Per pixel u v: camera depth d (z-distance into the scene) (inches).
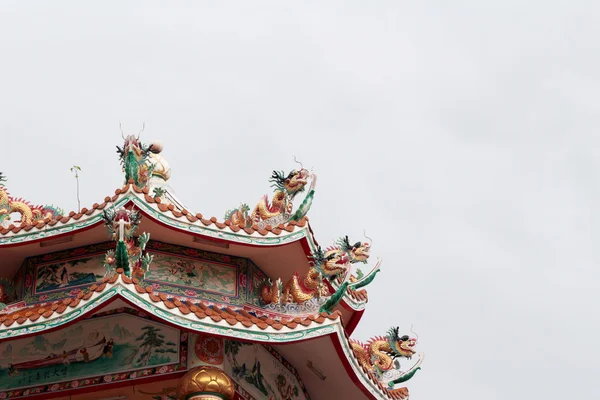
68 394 1025.5
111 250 1050.1
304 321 1020.5
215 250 1133.1
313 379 1156.5
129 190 1067.3
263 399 1088.8
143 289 954.1
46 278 1128.2
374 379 1135.6
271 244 1119.6
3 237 1104.2
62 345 1043.3
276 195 1181.7
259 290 1139.9
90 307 941.2
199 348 1015.0
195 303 1093.8
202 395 992.2
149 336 1029.2
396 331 1222.9
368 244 1269.7
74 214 1093.8
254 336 990.4
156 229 1092.5
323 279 1128.2
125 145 1118.4
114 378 1021.8
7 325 956.0
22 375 1039.0
